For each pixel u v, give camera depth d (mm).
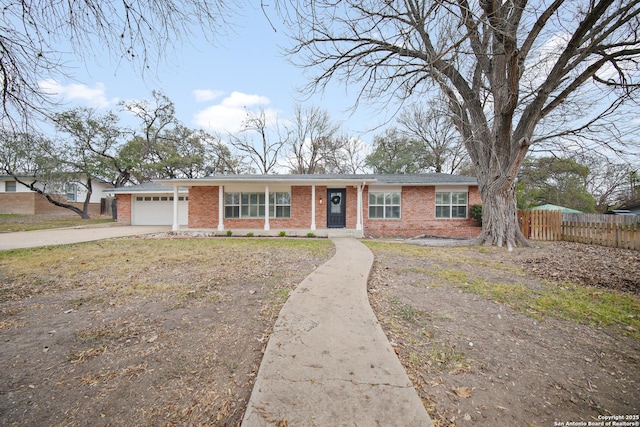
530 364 2443
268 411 1676
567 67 7590
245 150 28953
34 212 21594
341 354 2346
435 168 25969
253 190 13859
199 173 27734
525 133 8641
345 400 1777
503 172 9461
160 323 3209
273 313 3461
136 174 23391
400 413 1676
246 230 12961
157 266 6117
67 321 3279
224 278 5137
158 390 2041
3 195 21609
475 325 3219
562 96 7949
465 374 2266
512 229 9773
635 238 9023
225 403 1895
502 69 8562
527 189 21359
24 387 2080
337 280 4758
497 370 2338
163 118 25297
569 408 1915
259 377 2010
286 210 13922
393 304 3818
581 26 6785
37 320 3309
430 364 2391
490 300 4074
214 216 13977
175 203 13234
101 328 3082
